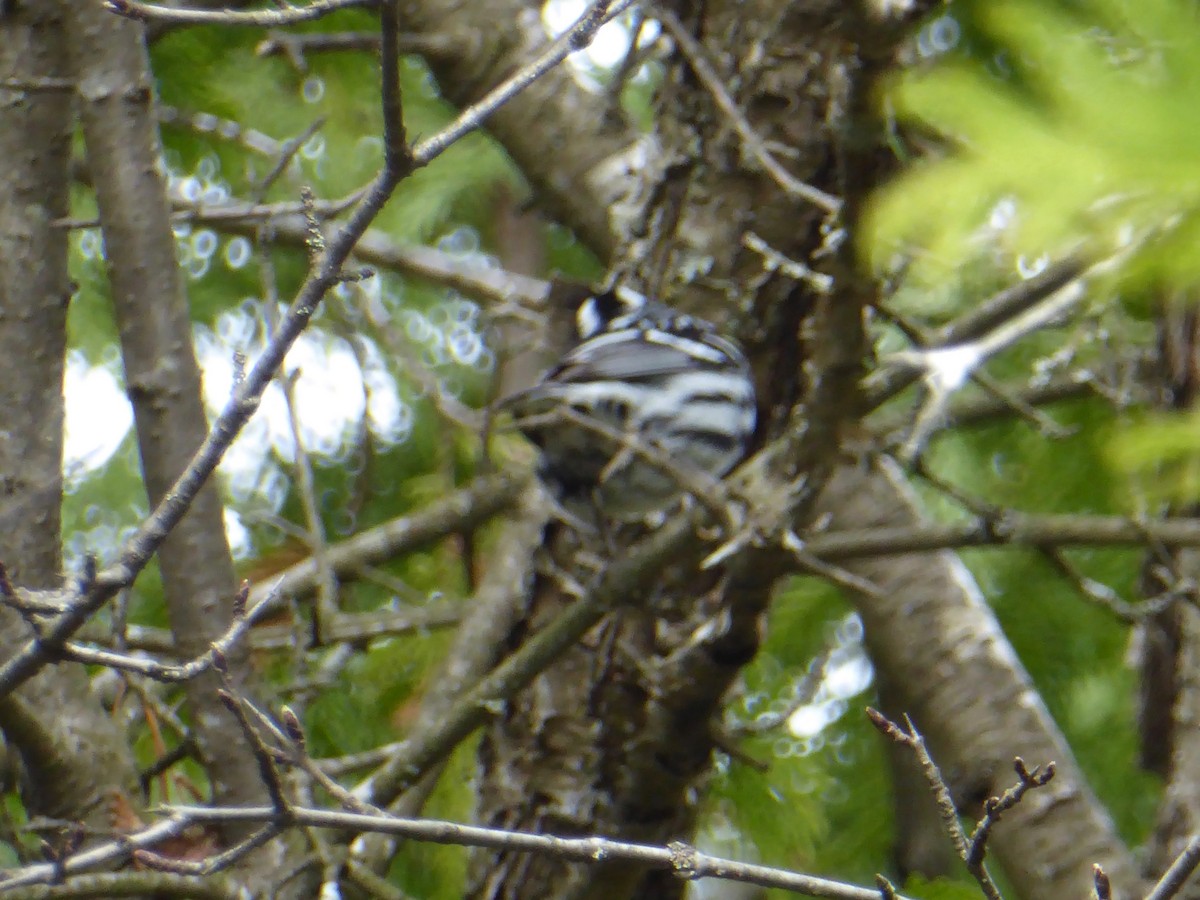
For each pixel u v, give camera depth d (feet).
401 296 41.47
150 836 14.75
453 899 30.07
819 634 35.27
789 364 24.90
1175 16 8.53
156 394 21.48
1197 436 10.56
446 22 30.30
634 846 14.56
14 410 20.86
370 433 27.68
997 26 9.07
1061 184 8.70
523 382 37.42
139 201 21.48
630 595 20.84
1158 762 26.58
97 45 21.45
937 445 35.24
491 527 36.19
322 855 20.68
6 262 21.18
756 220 24.62
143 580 33.24
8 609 19.95
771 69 24.54
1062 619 35.58
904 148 20.34
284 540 34.96
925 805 33.30
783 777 30.35
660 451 22.66
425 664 32.19
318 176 36.83
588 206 29.78
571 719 24.23
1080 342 24.91
